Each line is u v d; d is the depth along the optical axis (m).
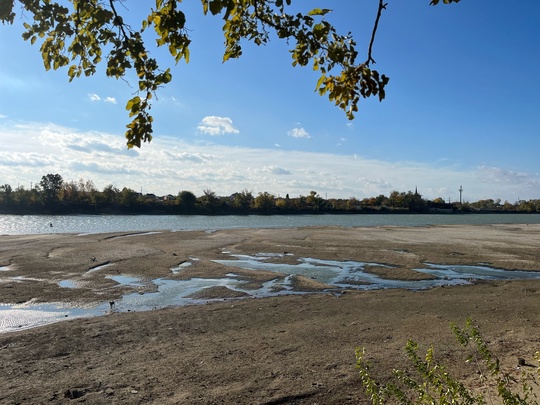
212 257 25.55
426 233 45.19
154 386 7.34
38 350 9.30
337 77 3.88
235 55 4.07
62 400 6.85
